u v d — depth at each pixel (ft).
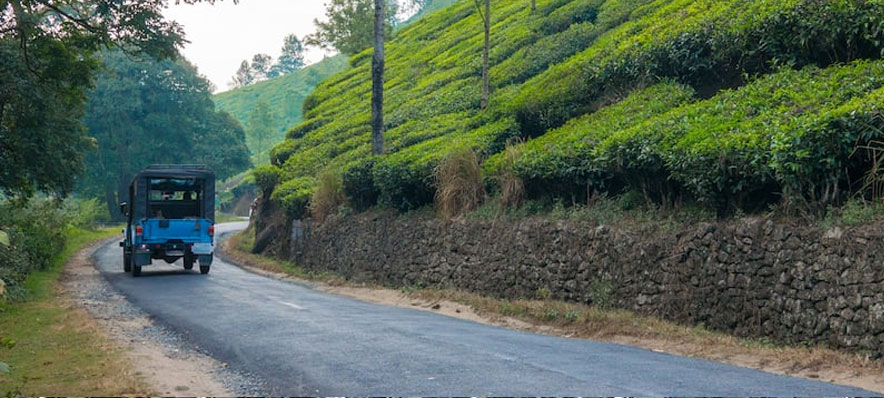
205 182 80.69
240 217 282.56
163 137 256.73
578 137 60.49
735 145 42.22
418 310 53.11
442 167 70.79
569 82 79.05
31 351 33.96
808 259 37.29
